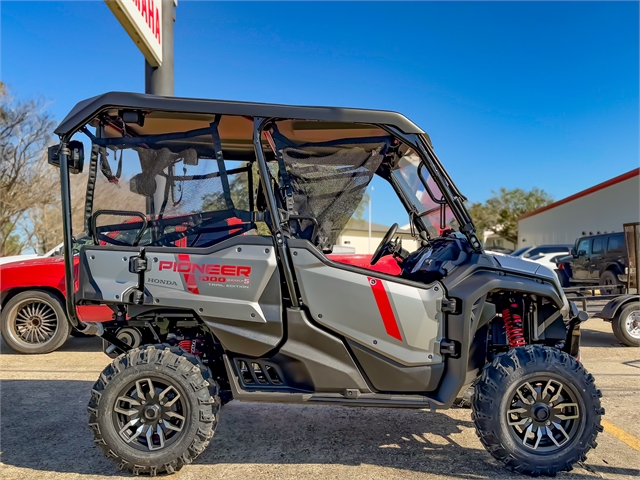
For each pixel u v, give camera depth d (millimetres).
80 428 3432
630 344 6414
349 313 2725
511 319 3008
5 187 20891
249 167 3449
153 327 3014
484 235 46719
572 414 2723
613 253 8836
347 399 2734
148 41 5109
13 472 2748
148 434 2668
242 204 3371
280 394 2754
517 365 2672
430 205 3504
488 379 2691
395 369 2760
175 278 2746
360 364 2783
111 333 2986
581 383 2656
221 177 2883
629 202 16766
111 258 2760
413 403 2697
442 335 2756
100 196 2852
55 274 5820
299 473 2709
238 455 2959
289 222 2838
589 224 20078
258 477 2658
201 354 3143
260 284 2729
